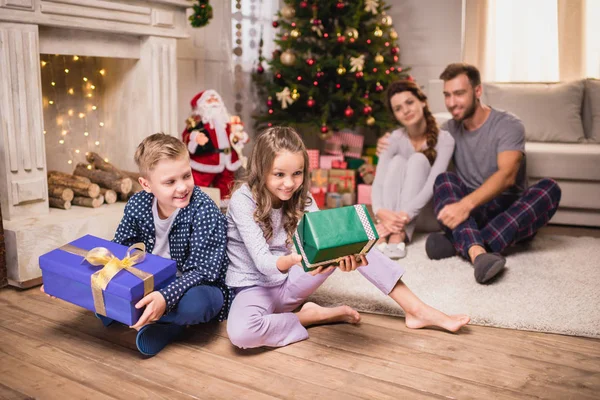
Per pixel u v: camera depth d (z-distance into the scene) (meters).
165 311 1.44
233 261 1.64
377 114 3.66
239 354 1.52
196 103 2.92
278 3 3.97
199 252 1.57
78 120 2.71
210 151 2.83
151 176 1.49
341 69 3.43
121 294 1.37
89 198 2.30
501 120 2.46
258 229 1.56
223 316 1.67
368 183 3.63
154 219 1.63
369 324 1.73
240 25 3.69
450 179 2.46
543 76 3.80
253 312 1.52
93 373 1.40
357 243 1.37
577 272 2.19
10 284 2.02
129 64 2.67
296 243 1.42
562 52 3.69
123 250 1.55
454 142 2.60
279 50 3.70
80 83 2.70
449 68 2.46
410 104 2.53
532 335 1.66
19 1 1.96
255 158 1.52
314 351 1.54
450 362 1.48
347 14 3.57
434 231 2.86
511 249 2.54
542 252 2.48
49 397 1.29
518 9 3.79
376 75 3.56
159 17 2.56
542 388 1.35
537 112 3.38
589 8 3.61
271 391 1.32
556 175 2.95
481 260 2.02
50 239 2.03
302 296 1.65
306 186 1.60
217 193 2.67
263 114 4.00
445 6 4.12
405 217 2.48
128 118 2.72
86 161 2.76
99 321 1.73
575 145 3.17
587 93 3.43
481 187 2.32
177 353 1.52
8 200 2.04
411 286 2.04
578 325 1.69
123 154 2.77
